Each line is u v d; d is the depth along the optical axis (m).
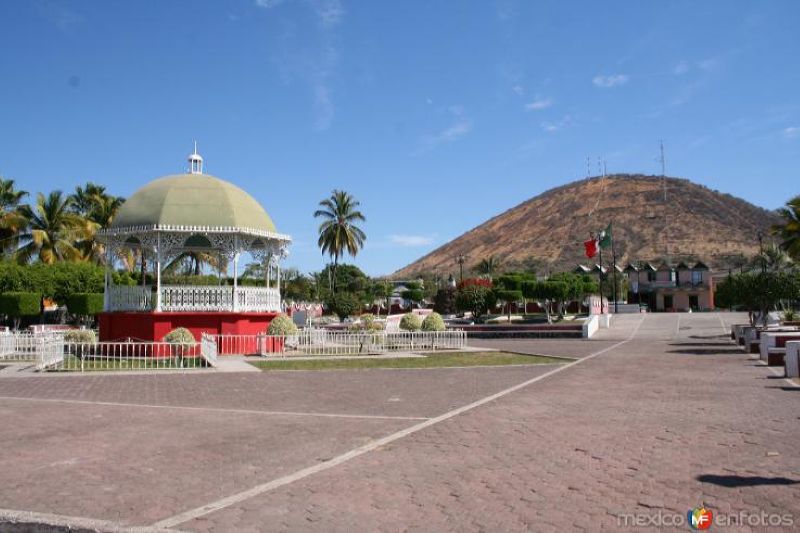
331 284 85.06
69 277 44.25
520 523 5.42
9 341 22.47
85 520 5.49
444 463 7.42
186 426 9.83
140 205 24.81
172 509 5.89
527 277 59.22
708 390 13.20
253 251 27.77
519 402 11.91
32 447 8.43
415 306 81.75
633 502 5.92
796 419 9.73
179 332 20.78
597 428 9.30
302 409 11.45
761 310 26.48
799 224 44.59
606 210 181.12
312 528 5.35
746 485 6.36
